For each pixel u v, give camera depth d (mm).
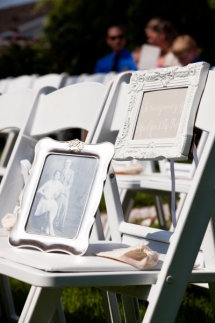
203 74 2459
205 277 2312
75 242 2305
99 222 2852
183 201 4184
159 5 16250
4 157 6211
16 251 2350
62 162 2543
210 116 2400
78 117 3064
